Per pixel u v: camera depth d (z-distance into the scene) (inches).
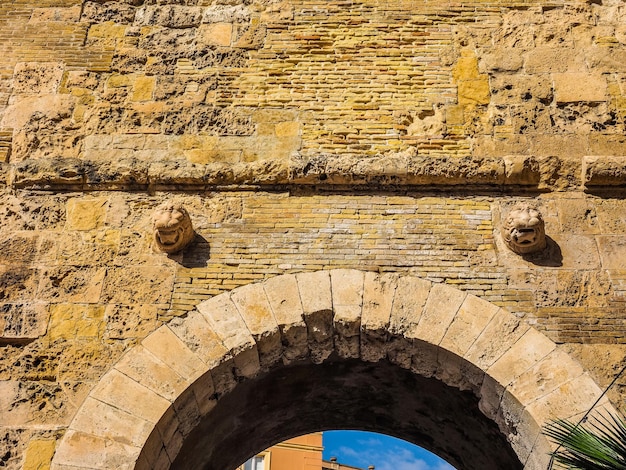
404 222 374.3
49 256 371.9
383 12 441.4
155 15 447.8
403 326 343.6
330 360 406.3
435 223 373.4
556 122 402.3
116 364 336.8
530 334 337.1
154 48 436.5
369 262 362.6
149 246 372.2
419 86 415.8
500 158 384.8
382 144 399.2
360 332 349.7
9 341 350.0
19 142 408.5
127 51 435.5
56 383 336.2
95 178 391.2
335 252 366.3
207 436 410.0
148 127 409.4
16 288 363.3
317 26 438.6
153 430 318.7
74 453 312.0
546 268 357.1
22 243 376.2
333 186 386.9
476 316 343.3
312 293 352.2
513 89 412.5
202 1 451.8
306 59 427.5
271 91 418.3
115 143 404.8
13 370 340.8
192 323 346.6
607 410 311.9
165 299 355.3
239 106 413.7
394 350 354.9
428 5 442.9
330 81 419.5
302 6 446.3
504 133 398.9
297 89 417.7
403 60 425.4
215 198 387.2
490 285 353.1
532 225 350.9
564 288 350.9
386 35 433.7
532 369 327.3
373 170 382.6
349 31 435.8
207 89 419.8
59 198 389.7
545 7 440.1
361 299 350.0
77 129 411.5
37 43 440.8
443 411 428.1
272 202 383.6
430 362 351.3
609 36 429.4
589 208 374.9
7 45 440.5
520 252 361.1
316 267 362.3
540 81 414.0
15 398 332.8
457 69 421.1
